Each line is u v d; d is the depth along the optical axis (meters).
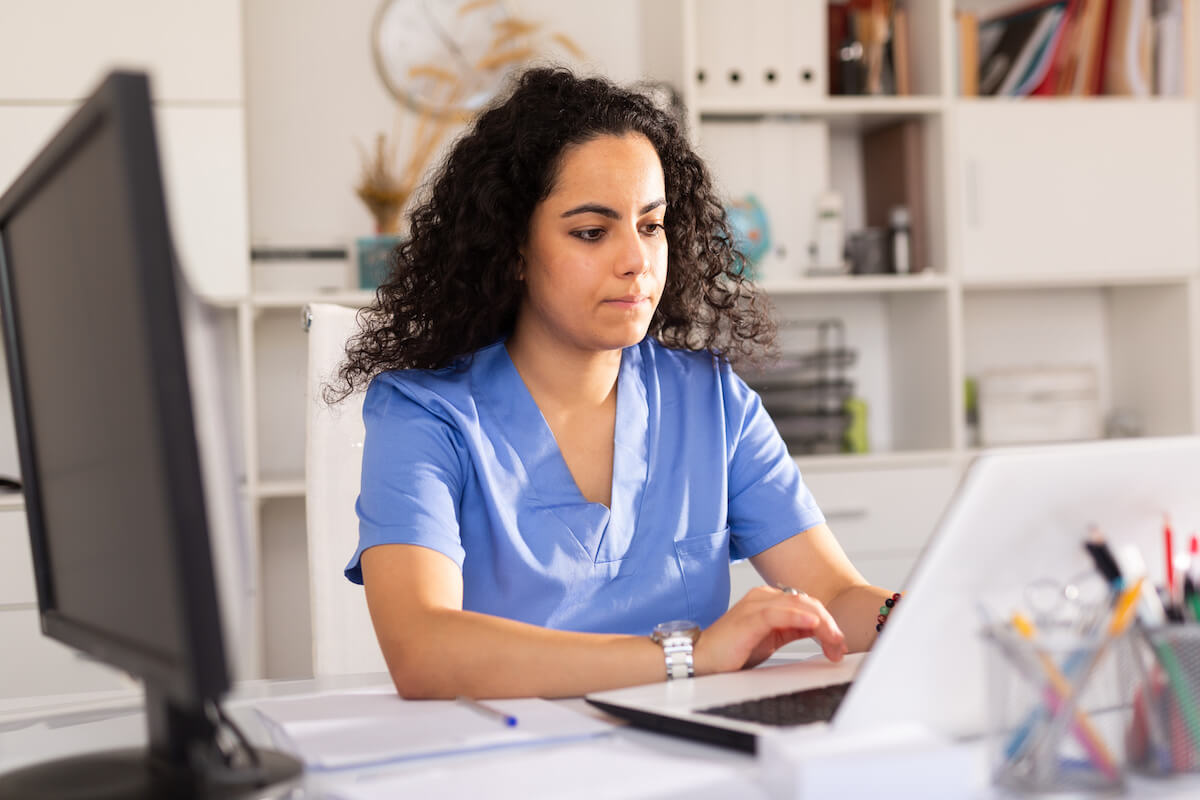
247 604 0.68
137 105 0.59
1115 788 0.64
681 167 1.46
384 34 2.86
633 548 1.30
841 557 1.37
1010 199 2.91
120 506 0.67
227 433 0.66
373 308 1.46
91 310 0.67
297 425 2.90
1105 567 0.73
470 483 1.26
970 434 3.12
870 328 3.17
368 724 0.88
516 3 2.92
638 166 1.27
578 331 1.27
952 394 2.89
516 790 0.69
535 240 1.29
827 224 2.88
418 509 1.17
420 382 1.29
